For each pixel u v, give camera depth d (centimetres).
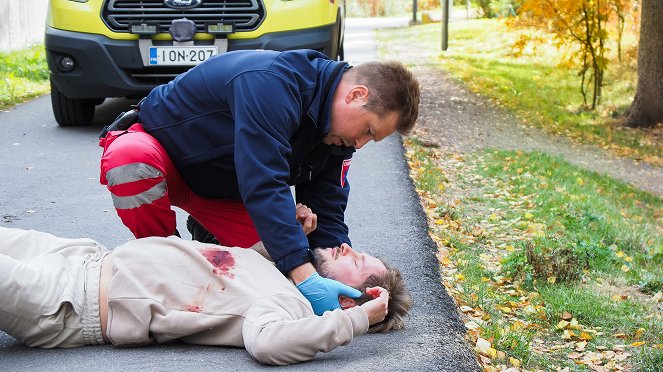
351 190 708
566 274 574
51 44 879
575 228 743
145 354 321
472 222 719
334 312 319
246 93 329
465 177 905
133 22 862
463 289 509
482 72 1872
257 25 872
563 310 513
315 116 338
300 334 309
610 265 637
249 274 331
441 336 368
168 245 335
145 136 357
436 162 964
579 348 460
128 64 872
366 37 2652
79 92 888
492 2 3481
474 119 1340
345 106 337
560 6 1596
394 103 335
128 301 323
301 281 335
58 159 792
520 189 864
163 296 326
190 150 358
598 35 1639
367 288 348
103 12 869
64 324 327
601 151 1338
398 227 596
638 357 447
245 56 343
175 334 326
